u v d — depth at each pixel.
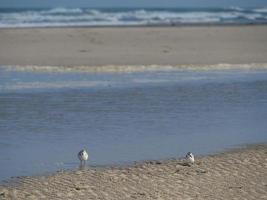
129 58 45.78
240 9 142.62
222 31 66.88
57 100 28.88
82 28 68.31
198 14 116.69
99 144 20.11
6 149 19.44
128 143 20.25
